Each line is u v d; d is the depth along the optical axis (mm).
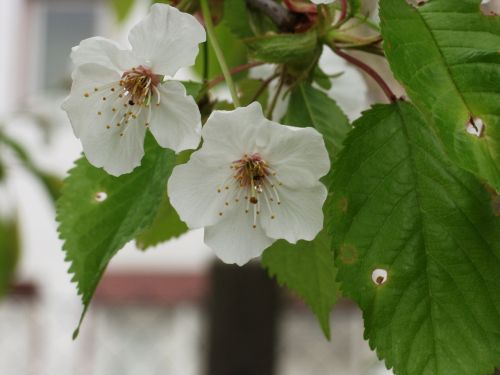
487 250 173
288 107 211
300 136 174
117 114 183
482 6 176
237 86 226
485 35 164
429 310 171
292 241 180
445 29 165
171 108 178
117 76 183
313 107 210
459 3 167
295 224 181
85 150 183
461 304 171
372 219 175
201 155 178
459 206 175
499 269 172
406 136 179
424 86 160
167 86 177
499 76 159
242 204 182
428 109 158
